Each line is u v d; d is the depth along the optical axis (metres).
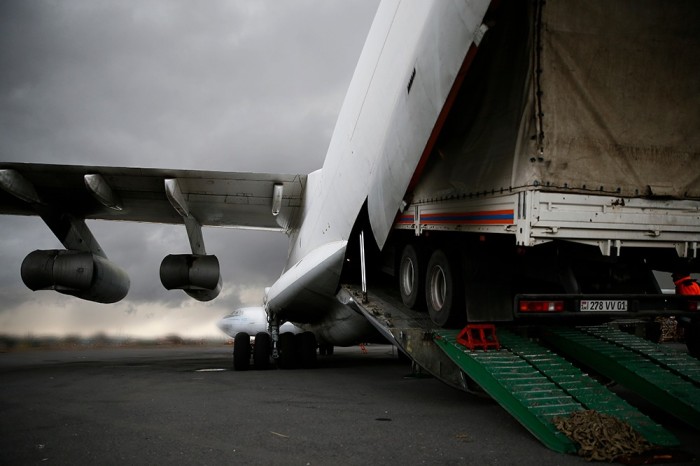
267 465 4.39
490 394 5.73
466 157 6.45
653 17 5.48
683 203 6.04
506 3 5.41
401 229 8.27
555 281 6.97
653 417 6.47
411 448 4.88
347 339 12.16
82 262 12.45
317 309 11.47
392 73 7.27
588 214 5.66
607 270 7.25
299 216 13.16
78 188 12.16
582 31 5.40
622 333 7.33
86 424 5.91
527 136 5.55
